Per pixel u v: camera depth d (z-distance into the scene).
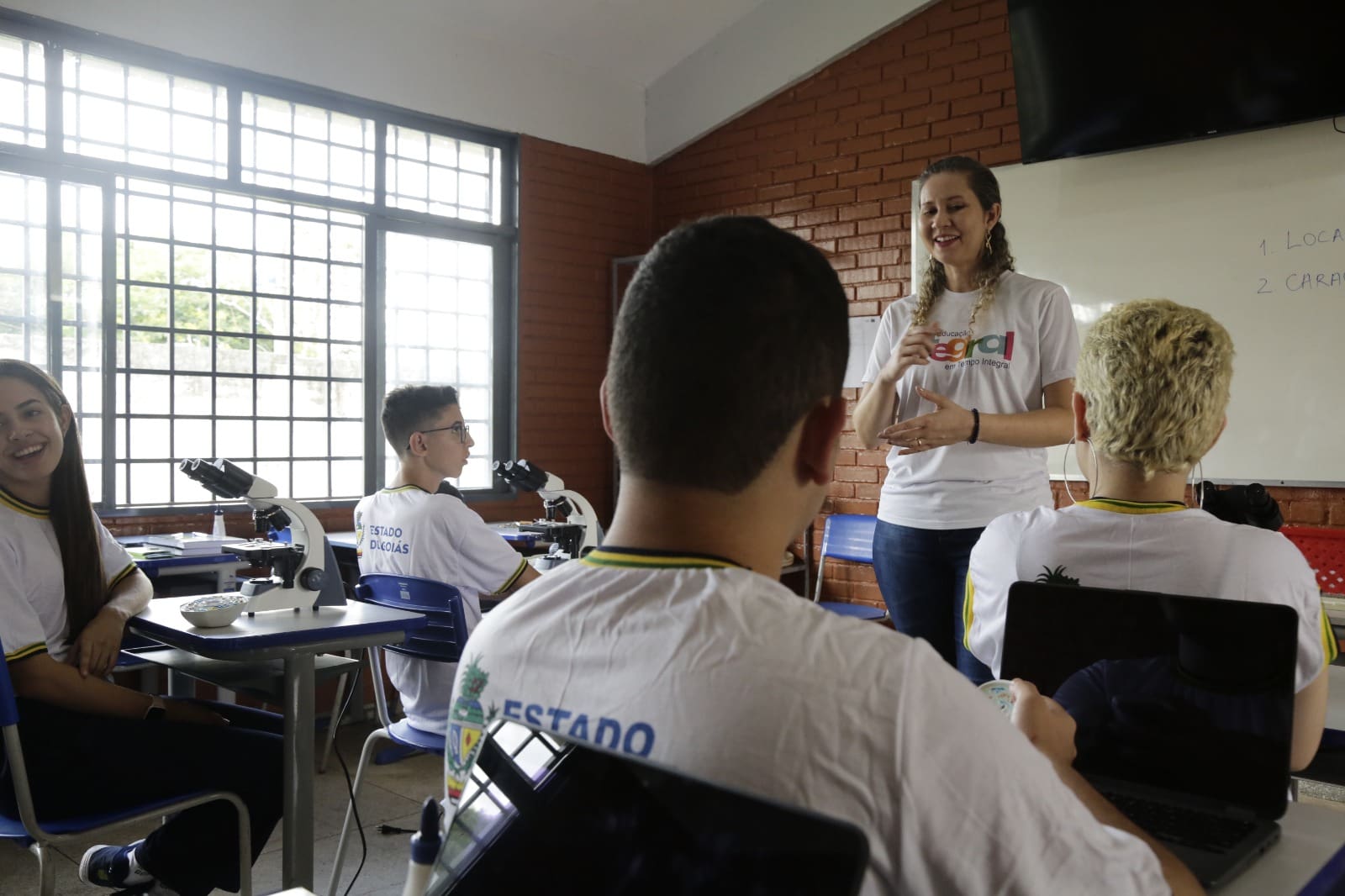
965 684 0.63
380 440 4.96
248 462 4.56
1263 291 3.75
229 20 4.35
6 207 3.91
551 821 0.65
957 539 2.16
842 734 0.59
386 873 2.79
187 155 4.34
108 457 4.14
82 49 4.02
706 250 0.71
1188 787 1.09
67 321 4.05
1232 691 1.09
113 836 3.13
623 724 0.64
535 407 5.47
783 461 0.71
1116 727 1.14
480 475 5.38
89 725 1.96
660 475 0.71
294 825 2.07
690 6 5.30
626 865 0.60
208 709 2.33
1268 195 3.73
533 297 5.45
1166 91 3.81
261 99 4.56
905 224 4.86
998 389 2.19
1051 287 2.19
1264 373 3.75
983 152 4.61
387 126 4.98
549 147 5.50
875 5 4.90
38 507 2.07
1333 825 1.05
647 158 5.93
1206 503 1.76
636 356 0.71
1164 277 3.97
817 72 5.19
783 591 0.67
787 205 5.32
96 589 2.14
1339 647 2.76
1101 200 4.11
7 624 1.89
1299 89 3.55
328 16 4.66
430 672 2.45
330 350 4.82
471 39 5.16
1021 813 0.61
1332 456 3.61
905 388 2.30
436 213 5.17
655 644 0.65
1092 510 1.28
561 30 5.31
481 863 0.67
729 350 0.68
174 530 4.25
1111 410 1.22
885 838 0.59
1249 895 0.89
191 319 4.38
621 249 5.84
